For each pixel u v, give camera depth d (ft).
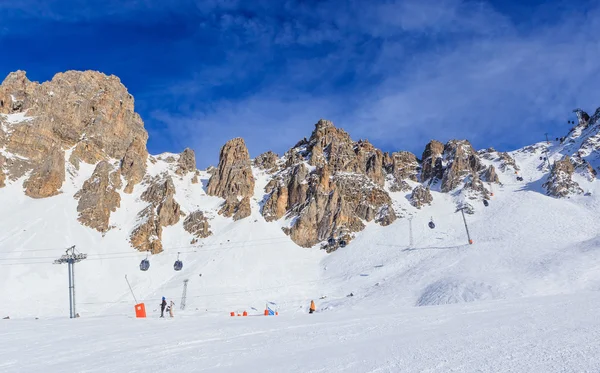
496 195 462.19
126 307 247.91
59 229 320.09
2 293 241.96
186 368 46.88
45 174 372.38
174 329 86.02
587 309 64.28
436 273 234.17
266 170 512.22
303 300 253.03
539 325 53.01
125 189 421.59
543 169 524.52
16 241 293.02
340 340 58.59
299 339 62.34
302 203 413.39
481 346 42.91
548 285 167.22
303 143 556.92
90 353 60.70
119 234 349.82
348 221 396.78
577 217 347.36
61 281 269.44
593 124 599.16
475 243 290.35
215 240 356.59
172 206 391.24
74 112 462.60
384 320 76.07
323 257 355.97
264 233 371.56
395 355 42.88
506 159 560.61
